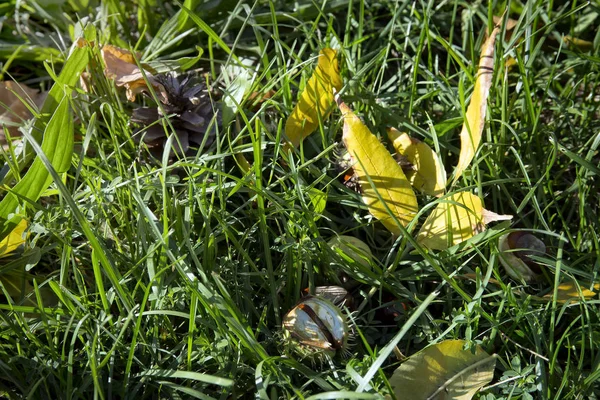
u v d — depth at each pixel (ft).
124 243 2.56
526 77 2.91
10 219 2.47
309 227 2.51
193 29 3.12
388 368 2.41
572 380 2.34
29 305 2.48
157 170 2.51
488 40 2.53
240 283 2.53
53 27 3.38
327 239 2.67
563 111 2.94
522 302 2.47
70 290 2.44
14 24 3.32
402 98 3.03
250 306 2.46
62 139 2.47
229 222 2.54
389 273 2.51
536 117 2.83
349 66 3.00
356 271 2.52
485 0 3.39
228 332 2.31
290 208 2.49
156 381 2.30
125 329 2.32
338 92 2.79
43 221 2.53
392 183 2.57
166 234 2.31
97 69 2.82
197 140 2.79
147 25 3.30
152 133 2.77
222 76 3.07
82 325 2.36
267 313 2.51
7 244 2.51
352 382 2.31
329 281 2.56
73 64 2.72
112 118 2.69
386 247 2.68
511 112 2.96
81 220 2.22
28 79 3.22
